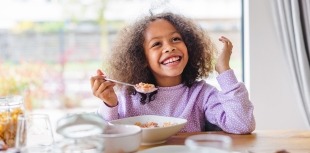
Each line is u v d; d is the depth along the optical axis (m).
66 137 0.86
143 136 1.01
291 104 2.45
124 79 1.39
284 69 2.43
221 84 1.25
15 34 2.71
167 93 1.34
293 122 2.47
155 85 1.38
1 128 1.00
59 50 2.77
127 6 2.62
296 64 2.34
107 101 1.19
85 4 2.73
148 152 0.93
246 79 2.48
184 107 1.33
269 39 2.40
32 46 2.74
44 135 0.99
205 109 1.33
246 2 2.42
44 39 2.75
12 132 1.01
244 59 2.51
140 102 1.32
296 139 1.09
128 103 1.33
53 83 2.77
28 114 1.02
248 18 2.39
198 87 1.35
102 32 2.76
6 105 1.06
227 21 2.55
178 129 1.06
